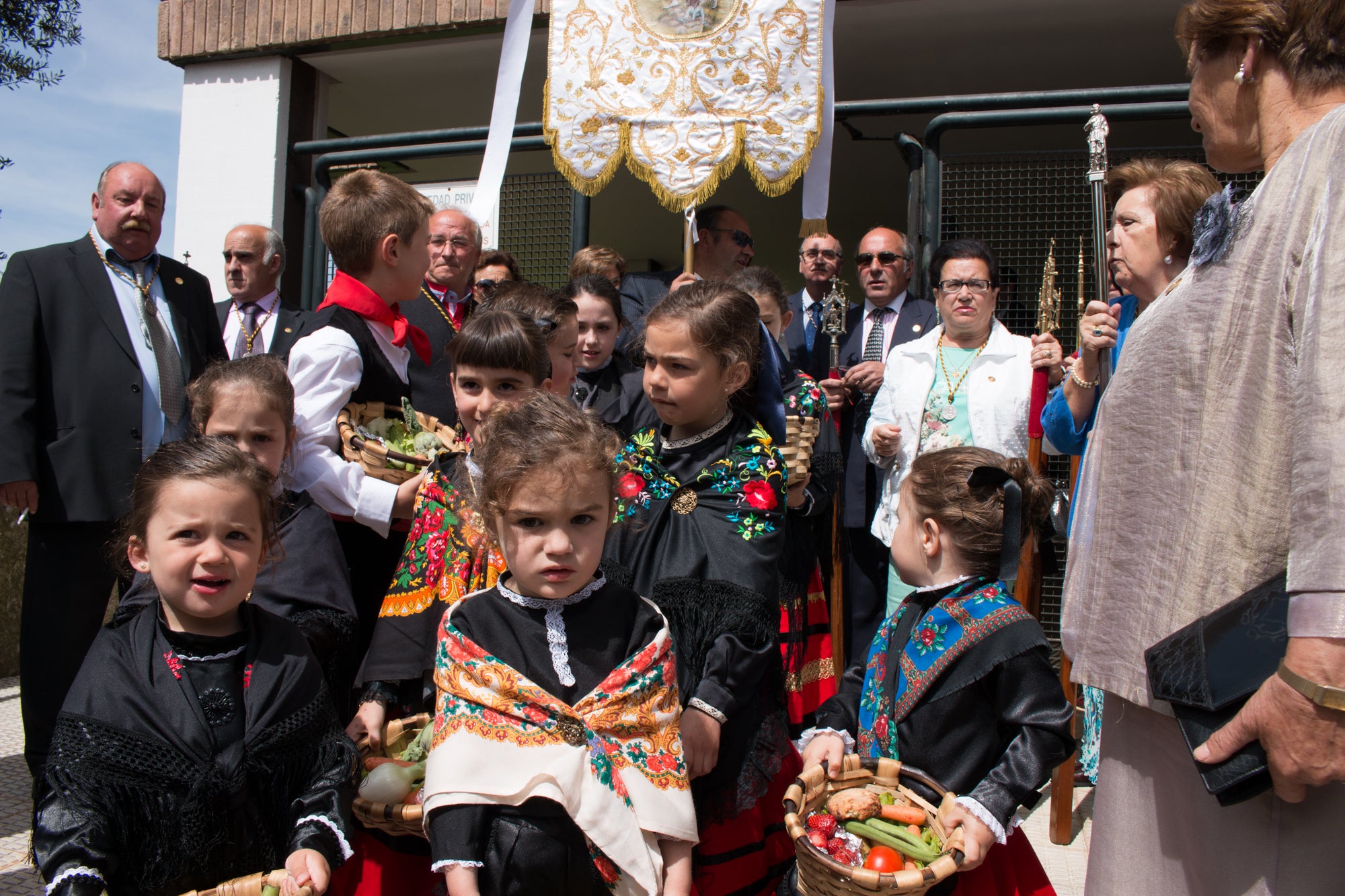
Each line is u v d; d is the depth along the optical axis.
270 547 2.13
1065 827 3.71
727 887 2.31
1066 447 3.66
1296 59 1.65
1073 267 5.57
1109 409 1.84
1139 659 1.73
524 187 6.17
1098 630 1.82
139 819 1.83
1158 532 1.72
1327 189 1.54
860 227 11.17
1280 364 1.60
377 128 9.52
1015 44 7.12
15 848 3.46
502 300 2.92
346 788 1.99
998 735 2.12
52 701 3.85
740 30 4.17
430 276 4.68
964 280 4.21
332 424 2.78
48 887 1.71
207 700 1.94
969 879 2.12
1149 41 7.01
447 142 6.28
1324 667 1.39
